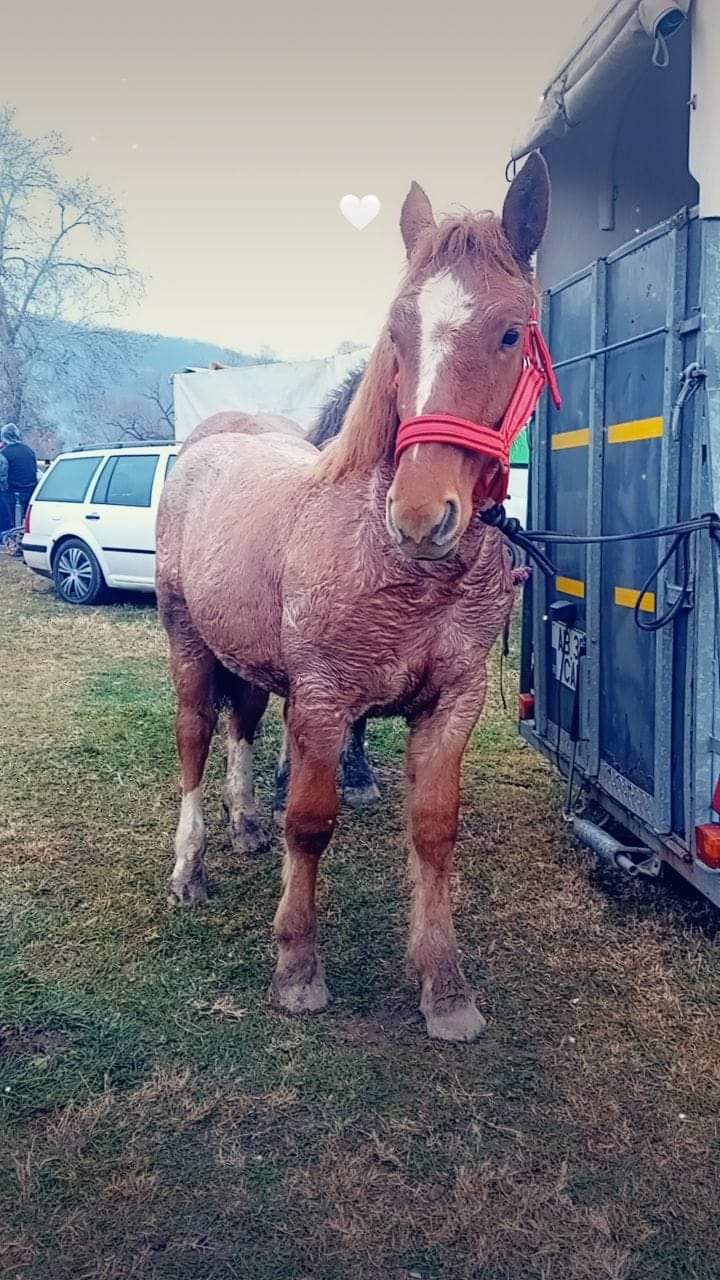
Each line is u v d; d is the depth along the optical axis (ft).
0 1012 9.09
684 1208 6.89
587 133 13.03
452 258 7.23
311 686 8.56
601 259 10.78
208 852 12.76
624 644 10.83
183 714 11.76
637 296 10.04
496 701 20.16
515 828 13.52
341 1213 6.82
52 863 12.26
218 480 11.58
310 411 33.71
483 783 15.28
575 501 12.25
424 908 9.23
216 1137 7.57
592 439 11.12
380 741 17.79
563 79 11.57
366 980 9.78
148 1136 7.57
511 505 27.50
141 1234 6.65
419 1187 7.08
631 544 10.47
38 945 10.31
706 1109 7.90
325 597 8.22
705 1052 8.63
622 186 13.71
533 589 13.70
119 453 30.81
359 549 8.05
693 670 9.19
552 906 11.31
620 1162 7.33
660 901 11.43
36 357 72.90
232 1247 6.56
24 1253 6.48
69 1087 8.11
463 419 7.06
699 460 8.85
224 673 12.16
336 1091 8.12
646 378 9.94
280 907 9.40
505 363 7.32
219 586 10.14
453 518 6.91
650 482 9.96
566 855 12.67
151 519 29.25
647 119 12.86
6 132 65.82
